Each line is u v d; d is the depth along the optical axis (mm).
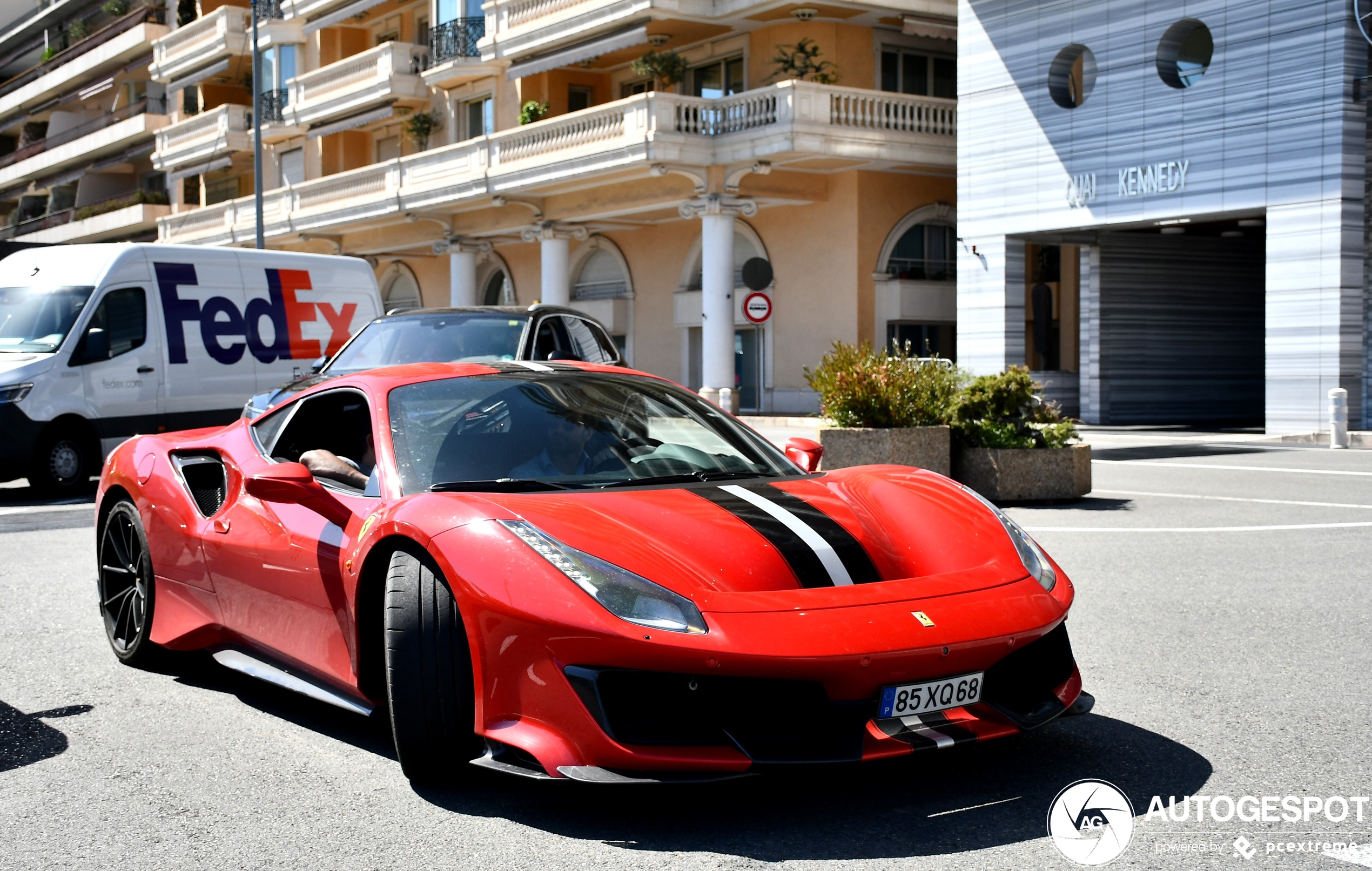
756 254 25797
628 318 29047
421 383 4289
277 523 4191
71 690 4746
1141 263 20734
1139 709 4180
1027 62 19016
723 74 25891
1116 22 17812
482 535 3285
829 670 2996
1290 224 15969
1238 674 4625
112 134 46438
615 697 3092
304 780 3609
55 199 54125
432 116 32500
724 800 3340
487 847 3039
